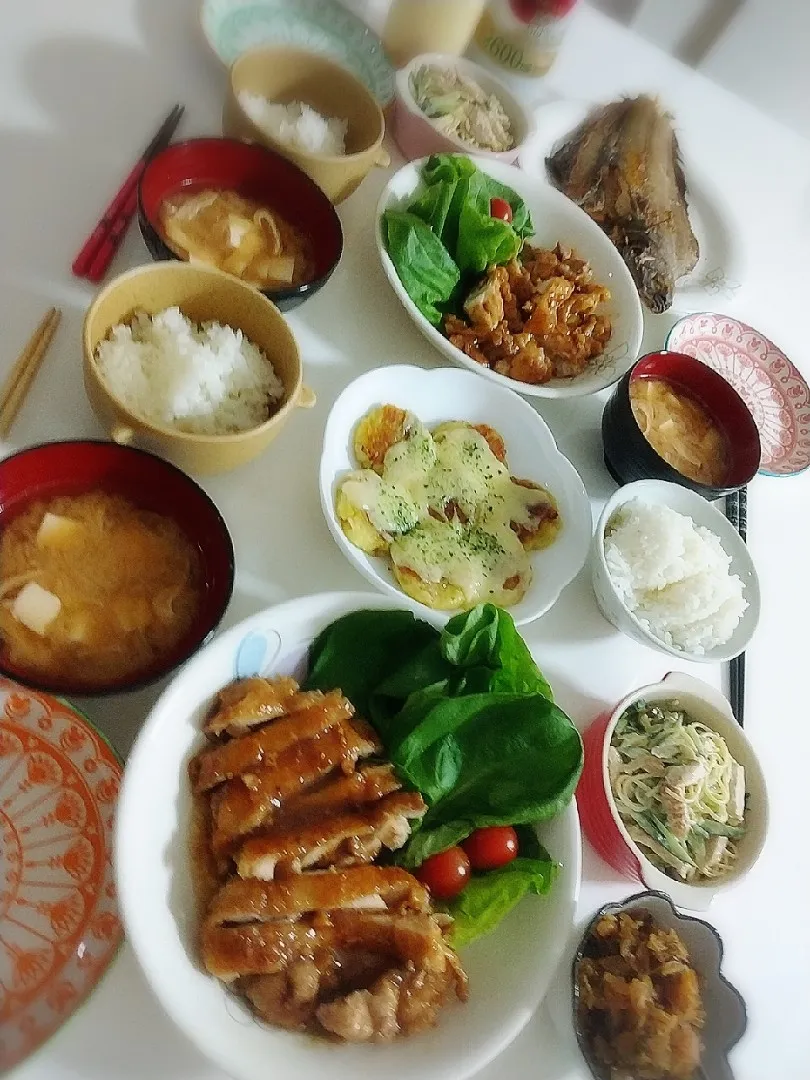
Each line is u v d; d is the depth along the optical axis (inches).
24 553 15.8
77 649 15.3
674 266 29.5
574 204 27.0
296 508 20.1
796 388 29.8
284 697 15.5
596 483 24.6
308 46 27.3
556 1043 16.3
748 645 24.3
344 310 23.5
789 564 26.7
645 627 21.0
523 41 29.7
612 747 19.5
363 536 19.4
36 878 14.0
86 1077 13.2
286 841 14.1
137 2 25.4
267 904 13.5
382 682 16.8
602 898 18.3
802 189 38.2
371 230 25.1
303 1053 13.1
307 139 23.5
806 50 38.9
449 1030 14.1
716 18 39.1
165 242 19.1
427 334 22.5
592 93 34.3
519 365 23.6
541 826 16.2
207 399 18.2
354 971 14.2
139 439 17.0
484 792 16.0
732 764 19.8
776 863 21.3
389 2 30.3
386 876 14.7
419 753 15.5
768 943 20.0
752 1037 18.7
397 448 21.0
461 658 16.7
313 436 21.2
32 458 15.8
